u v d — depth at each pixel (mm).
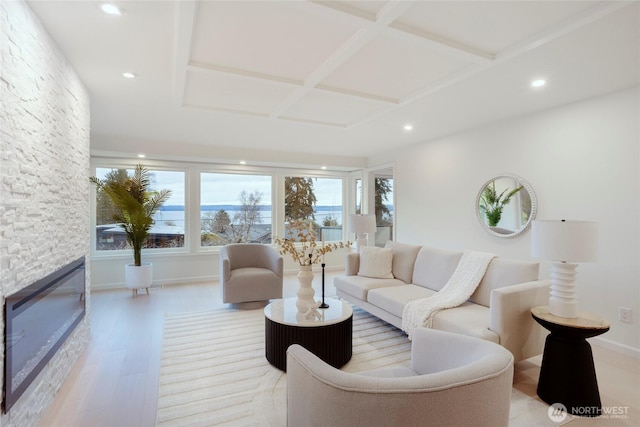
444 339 1634
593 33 2012
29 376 1814
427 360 1680
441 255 3549
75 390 2293
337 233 7289
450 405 1079
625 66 2475
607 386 2361
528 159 3684
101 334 3311
